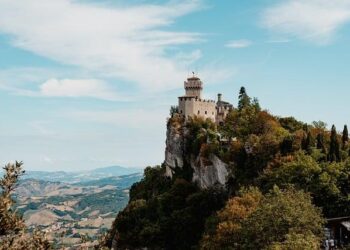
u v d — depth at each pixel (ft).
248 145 588.50
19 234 96.89
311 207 313.94
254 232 303.48
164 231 615.16
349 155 483.92
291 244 255.50
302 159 442.09
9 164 100.73
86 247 122.31
